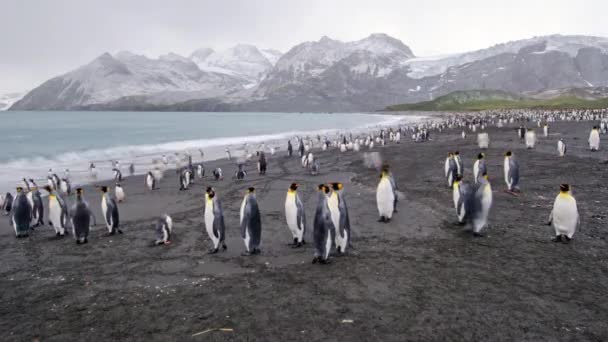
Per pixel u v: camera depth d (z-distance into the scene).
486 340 5.35
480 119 76.94
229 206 14.71
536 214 11.73
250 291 7.15
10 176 23.59
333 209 8.74
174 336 5.72
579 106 129.50
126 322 6.21
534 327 5.64
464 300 6.52
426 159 26.53
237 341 5.51
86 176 23.62
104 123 112.88
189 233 11.36
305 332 5.68
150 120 143.12
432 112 180.75
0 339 5.82
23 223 11.59
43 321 6.34
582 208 11.88
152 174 19.98
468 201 10.64
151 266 8.72
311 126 98.88
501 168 20.38
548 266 7.84
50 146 42.66
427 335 5.51
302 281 7.51
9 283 8.00
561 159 22.23
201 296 7.04
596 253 8.45
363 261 8.45
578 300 6.41
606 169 18.38
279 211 13.65
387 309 6.29
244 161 28.33
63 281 8.03
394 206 12.48
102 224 12.74
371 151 33.94
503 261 8.19
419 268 7.97
